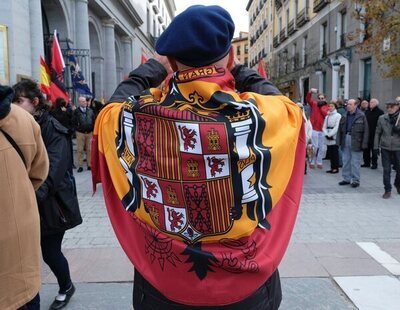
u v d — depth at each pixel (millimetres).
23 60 10805
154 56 1804
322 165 12055
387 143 7680
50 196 3180
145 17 34875
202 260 1493
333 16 23094
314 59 26359
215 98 1439
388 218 6305
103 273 4219
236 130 1428
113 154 1628
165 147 1463
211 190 1451
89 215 6527
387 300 3637
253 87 1694
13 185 2166
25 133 2256
